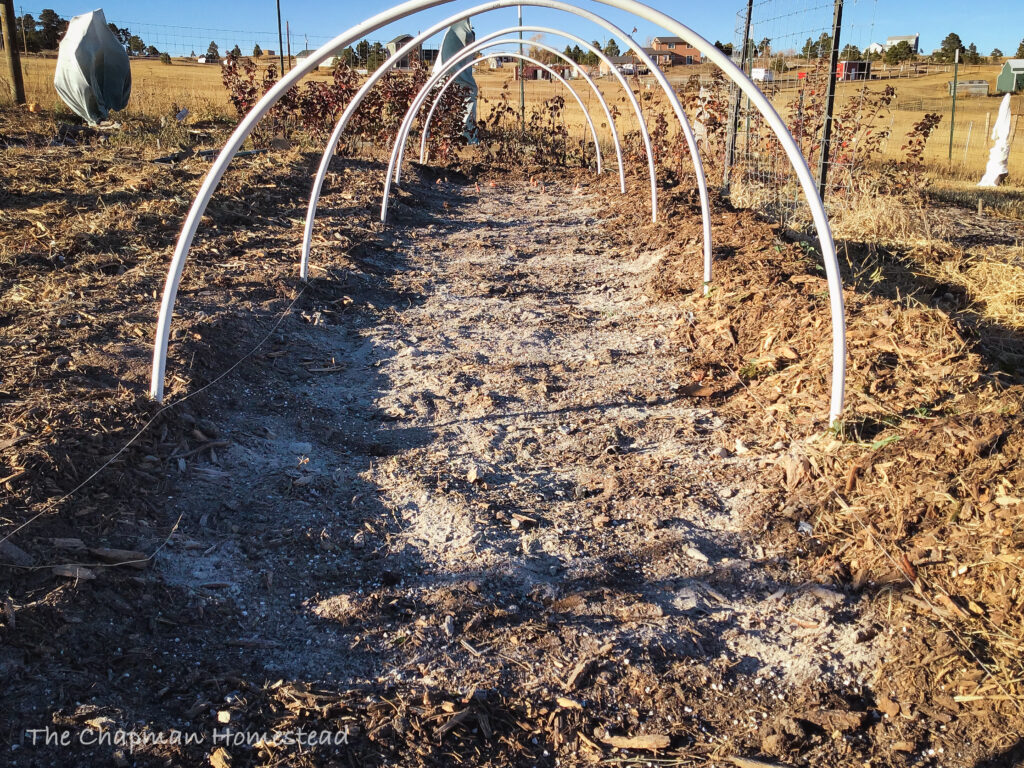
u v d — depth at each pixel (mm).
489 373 4449
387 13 3219
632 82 15086
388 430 3795
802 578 2703
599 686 2236
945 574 2566
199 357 3934
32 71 20828
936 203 10180
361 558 2766
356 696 2150
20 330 3988
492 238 7859
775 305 4801
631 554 2824
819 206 3279
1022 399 3303
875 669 2293
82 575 2350
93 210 6789
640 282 6215
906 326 4078
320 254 6332
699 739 2086
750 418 3840
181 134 12188
